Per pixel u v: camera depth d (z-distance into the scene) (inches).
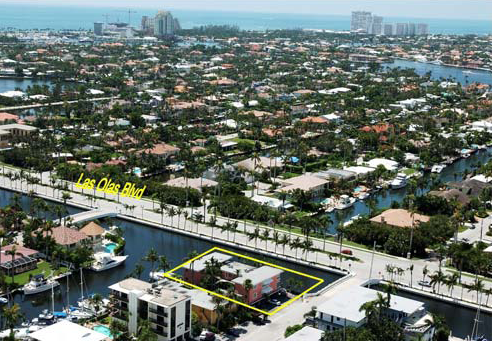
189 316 7524.6
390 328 7229.3
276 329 7854.3
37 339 6889.8
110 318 7810.0
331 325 7524.6
